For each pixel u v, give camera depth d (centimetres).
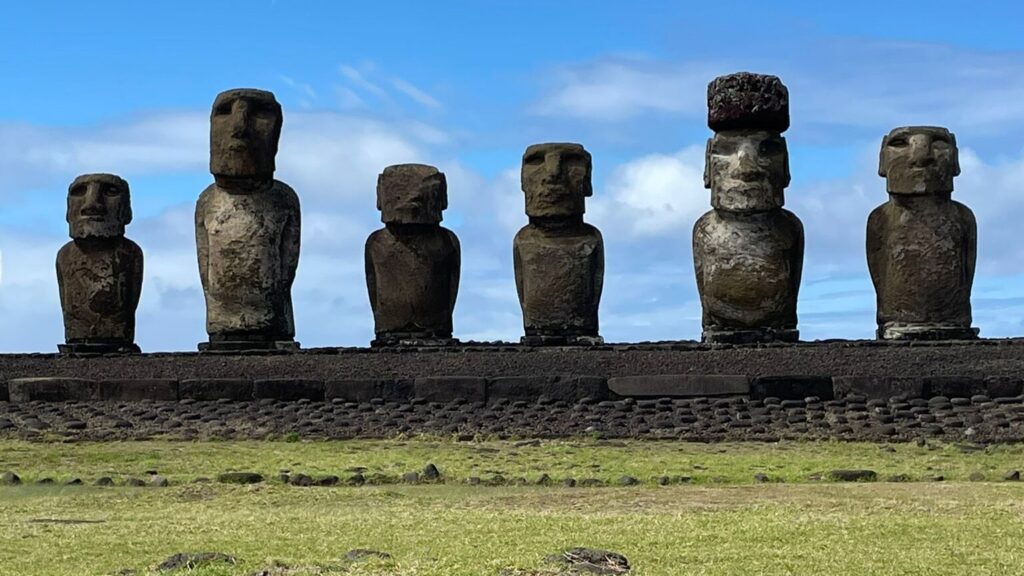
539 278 3291
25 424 2719
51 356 3067
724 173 3042
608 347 2925
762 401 2728
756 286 3033
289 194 3275
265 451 2431
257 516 1778
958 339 2970
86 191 3416
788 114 3077
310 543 1591
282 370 2927
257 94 3219
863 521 1666
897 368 2738
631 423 2633
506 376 2828
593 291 3303
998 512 1714
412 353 2931
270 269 3212
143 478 2145
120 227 3434
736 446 2447
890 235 3067
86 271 3416
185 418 2750
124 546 1589
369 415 2738
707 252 3067
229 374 2930
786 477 2098
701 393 2758
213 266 3212
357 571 1448
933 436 2500
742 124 3062
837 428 2556
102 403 2883
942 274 3038
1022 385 2680
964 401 2672
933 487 1958
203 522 1731
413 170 3322
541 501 1895
